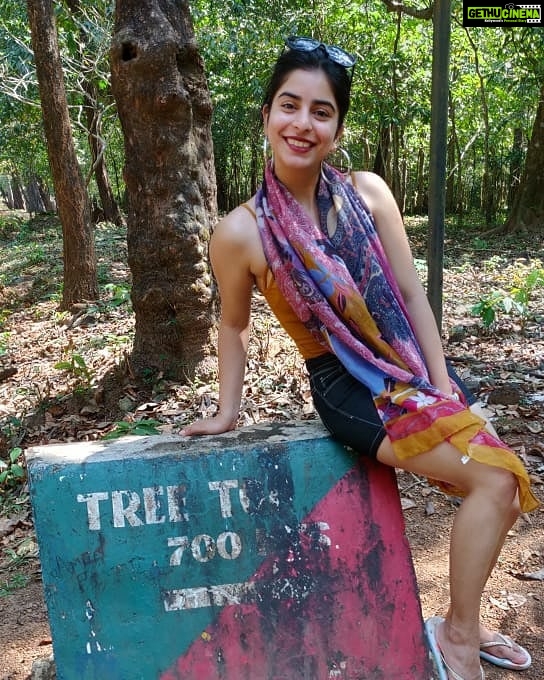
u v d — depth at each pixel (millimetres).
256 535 2092
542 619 2539
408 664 2072
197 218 5004
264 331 6184
